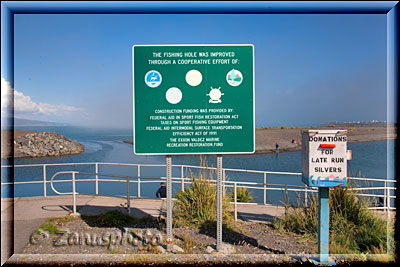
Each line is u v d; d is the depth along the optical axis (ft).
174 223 19.08
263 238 17.12
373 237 16.47
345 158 13.38
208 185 19.99
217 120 15.31
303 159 14.23
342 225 17.69
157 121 15.24
